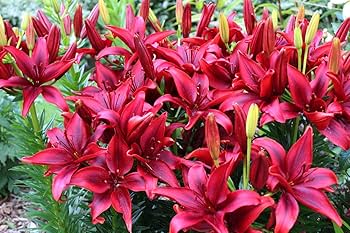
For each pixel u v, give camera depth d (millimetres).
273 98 1051
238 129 980
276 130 1177
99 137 1041
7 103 2232
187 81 1090
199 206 943
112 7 1952
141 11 1335
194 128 1160
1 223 2318
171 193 953
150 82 1117
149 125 1030
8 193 2486
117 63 1293
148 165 1013
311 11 2439
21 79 1116
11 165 2420
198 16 2096
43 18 1317
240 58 1077
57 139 1079
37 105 2090
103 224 1215
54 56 1165
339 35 1224
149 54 1118
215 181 929
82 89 1253
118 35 1216
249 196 921
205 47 1205
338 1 1766
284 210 938
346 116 1041
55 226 1291
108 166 1010
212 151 957
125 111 1034
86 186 988
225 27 1217
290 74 1030
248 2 1278
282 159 979
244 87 1077
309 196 953
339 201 1308
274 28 1209
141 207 1213
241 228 935
